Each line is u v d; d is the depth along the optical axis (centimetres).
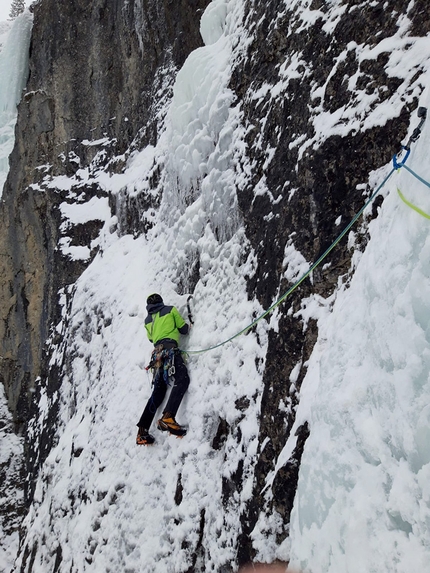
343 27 320
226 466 329
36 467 725
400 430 163
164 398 431
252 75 424
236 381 349
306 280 297
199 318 429
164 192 590
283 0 397
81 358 673
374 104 282
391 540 156
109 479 458
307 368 279
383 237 210
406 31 278
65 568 472
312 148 313
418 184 183
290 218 327
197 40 669
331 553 182
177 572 335
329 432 204
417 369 162
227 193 425
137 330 551
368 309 207
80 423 595
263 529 271
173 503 367
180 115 529
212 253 443
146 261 603
